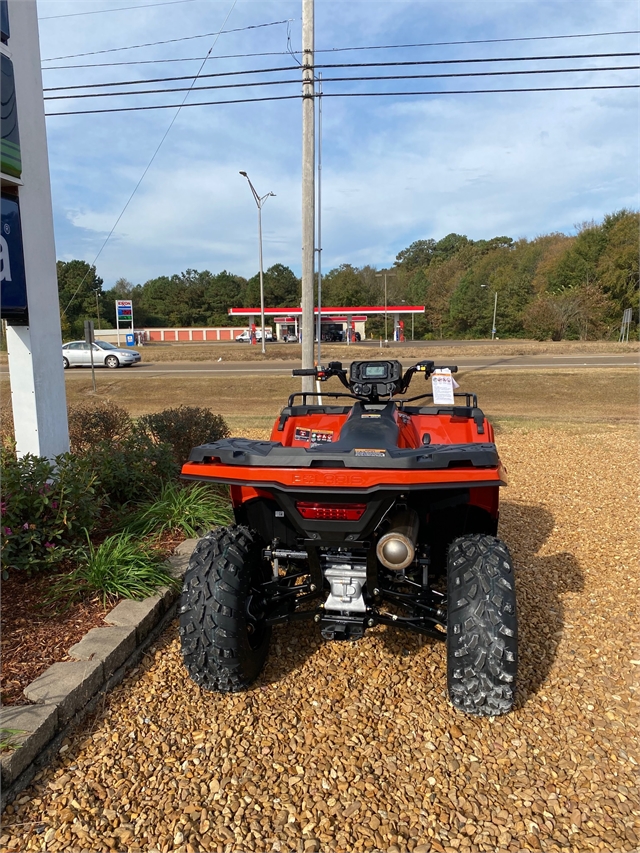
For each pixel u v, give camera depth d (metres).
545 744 2.38
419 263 121.62
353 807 2.06
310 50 9.60
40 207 4.63
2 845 1.91
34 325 4.59
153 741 2.39
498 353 28.69
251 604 2.70
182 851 1.89
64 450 4.98
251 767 2.25
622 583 3.91
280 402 14.89
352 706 2.62
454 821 2.01
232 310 56.88
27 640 2.90
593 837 1.94
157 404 14.98
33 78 4.52
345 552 2.60
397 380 3.60
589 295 49.31
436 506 2.64
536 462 7.59
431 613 2.68
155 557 3.73
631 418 11.66
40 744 2.25
